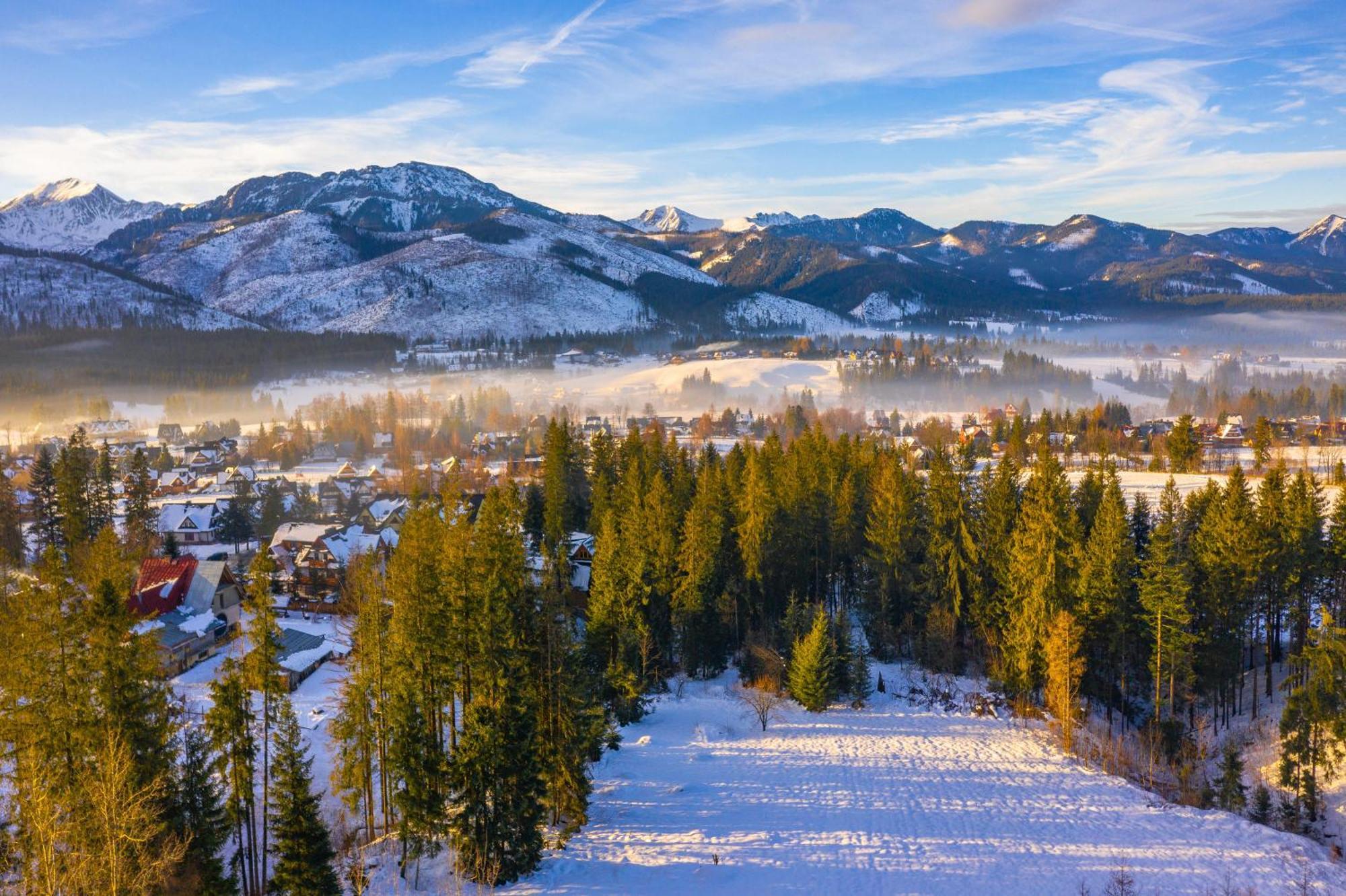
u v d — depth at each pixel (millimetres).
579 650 45938
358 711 38125
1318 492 68938
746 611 71125
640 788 47031
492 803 36250
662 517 69375
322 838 32750
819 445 91188
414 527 43094
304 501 122875
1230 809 46531
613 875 36906
